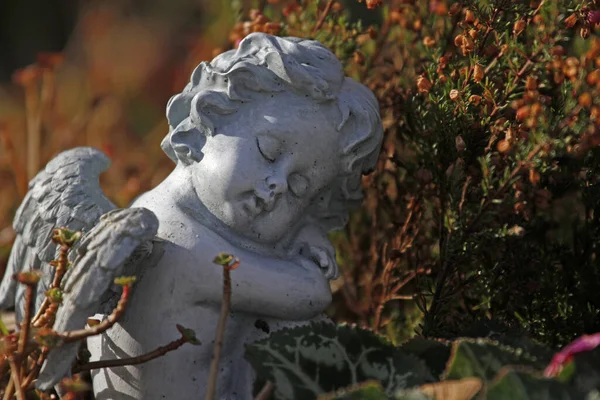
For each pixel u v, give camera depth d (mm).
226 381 983
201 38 1640
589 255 1075
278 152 979
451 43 1092
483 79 1038
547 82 1019
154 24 2131
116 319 939
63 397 999
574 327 1050
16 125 1719
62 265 955
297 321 984
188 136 988
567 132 1001
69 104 1796
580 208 1117
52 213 1019
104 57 1918
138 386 979
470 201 1044
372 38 1107
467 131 1033
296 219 996
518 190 1018
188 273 970
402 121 1102
